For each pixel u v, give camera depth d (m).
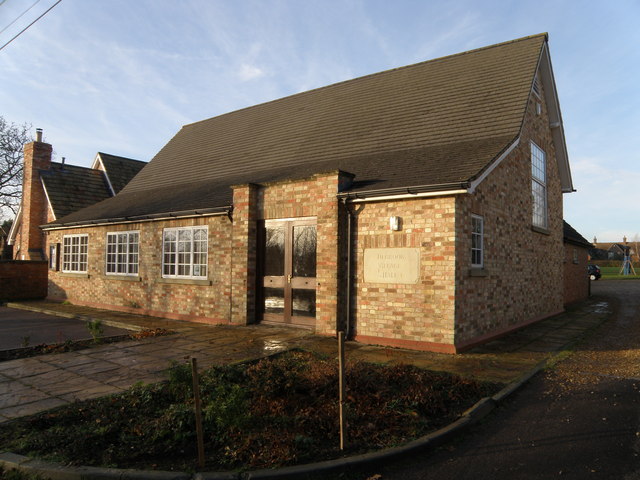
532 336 10.12
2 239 36.06
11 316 13.95
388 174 9.77
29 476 3.74
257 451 4.07
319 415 4.84
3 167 30.28
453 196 8.16
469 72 13.38
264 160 14.61
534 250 12.62
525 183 12.03
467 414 5.03
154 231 13.69
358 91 15.65
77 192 22.11
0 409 5.16
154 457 4.04
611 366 7.33
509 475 3.82
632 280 34.84
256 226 11.19
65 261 17.67
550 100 14.02
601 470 3.86
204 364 7.14
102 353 8.05
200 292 12.25
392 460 4.07
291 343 8.80
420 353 8.07
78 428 4.50
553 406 5.50
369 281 9.07
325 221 9.56
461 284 8.34
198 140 19.28
